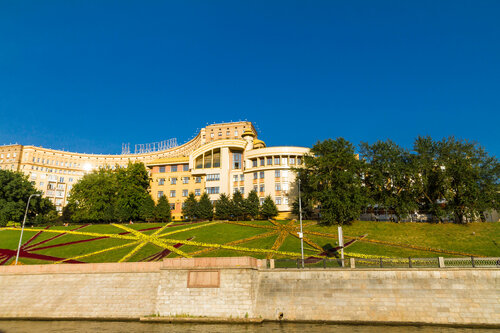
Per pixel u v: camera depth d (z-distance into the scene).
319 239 49.38
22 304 33.09
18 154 126.06
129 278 32.88
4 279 35.38
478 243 44.28
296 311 27.97
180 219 78.44
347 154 59.28
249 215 68.19
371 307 27.09
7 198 73.06
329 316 27.27
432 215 57.78
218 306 28.84
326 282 28.92
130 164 80.12
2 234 60.22
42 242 54.91
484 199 53.12
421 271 27.88
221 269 29.88
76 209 77.50
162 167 84.62
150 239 53.06
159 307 29.98
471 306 25.97
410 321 26.05
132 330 26.72
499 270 26.92
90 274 33.91
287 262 31.30
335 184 58.22
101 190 75.31
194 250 46.84
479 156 55.12
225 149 78.94
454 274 27.36
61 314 31.78
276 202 69.25
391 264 29.16
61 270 34.69
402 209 55.94
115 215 72.56
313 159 60.34
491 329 24.55
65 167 137.25
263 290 29.72
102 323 29.59
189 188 80.31
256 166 73.81
